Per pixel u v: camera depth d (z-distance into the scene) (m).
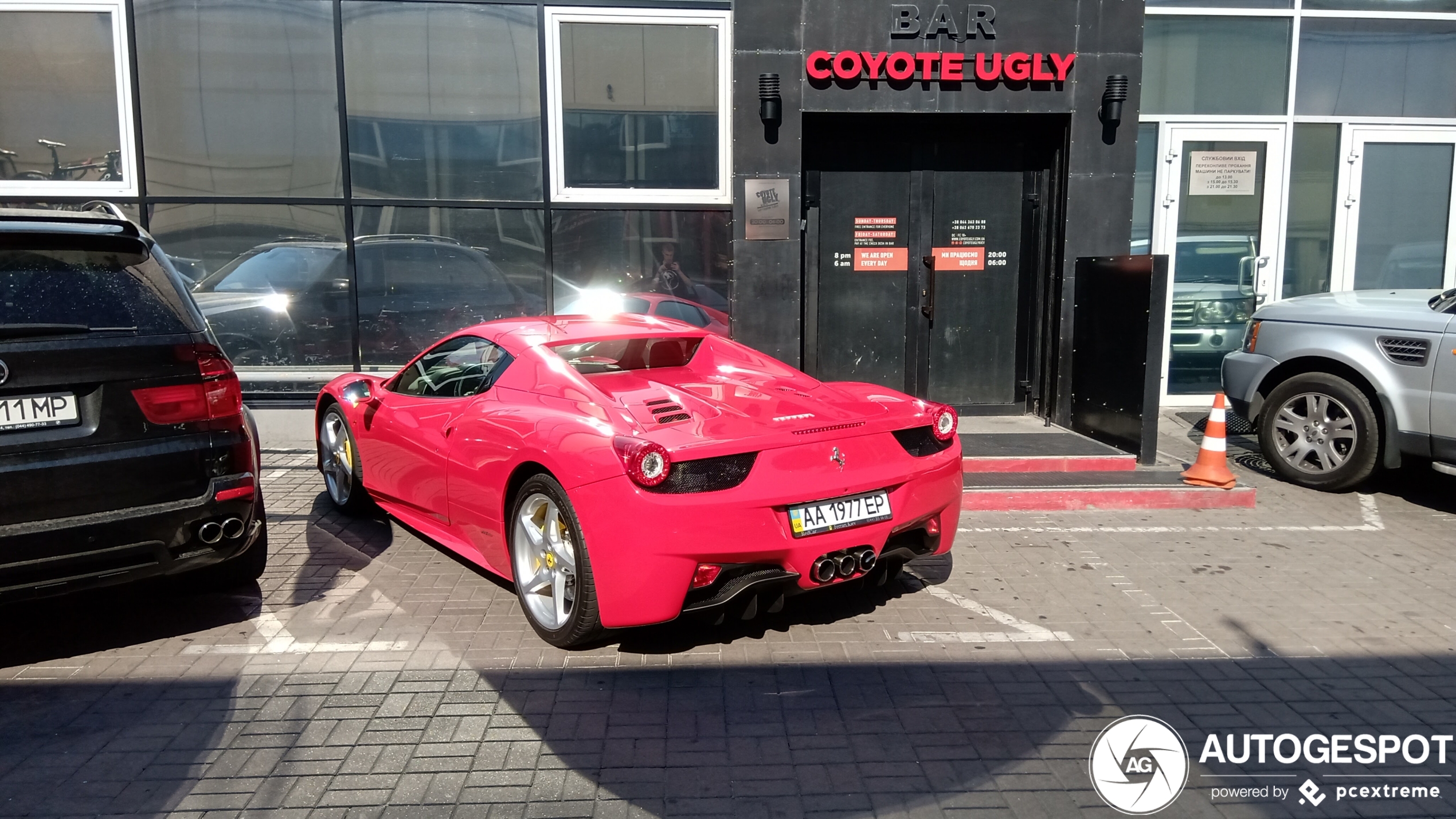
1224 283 9.34
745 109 7.65
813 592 4.52
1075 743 3.12
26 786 2.82
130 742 3.09
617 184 7.98
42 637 3.95
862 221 8.33
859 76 7.61
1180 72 9.05
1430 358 5.96
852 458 3.71
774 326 7.88
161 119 7.72
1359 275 9.43
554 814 2.69
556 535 3.86
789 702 3.40
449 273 7.96
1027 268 8.38
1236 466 7.27
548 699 3.41
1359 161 9.27
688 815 2.69
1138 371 6.68
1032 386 8.38
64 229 3.60
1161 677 3.62
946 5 7.55
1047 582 4.68
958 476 4.11
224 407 3.83
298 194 7.83
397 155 7.84
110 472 3.52
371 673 3.62
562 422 3.78
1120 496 6.10
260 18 7.68
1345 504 6.20
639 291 8.06
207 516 3.72
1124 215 7.83
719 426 3.64
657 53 7.86
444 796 2.78
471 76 7.82
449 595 4.46
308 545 5.23
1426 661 3.77
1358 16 9.03
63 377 3.43
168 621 4.12
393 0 7.70
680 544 3.35
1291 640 3.97
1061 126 7.90
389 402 5.09
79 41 7.62
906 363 8.47
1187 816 2.72
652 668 3.68
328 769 2.93
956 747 3.09
